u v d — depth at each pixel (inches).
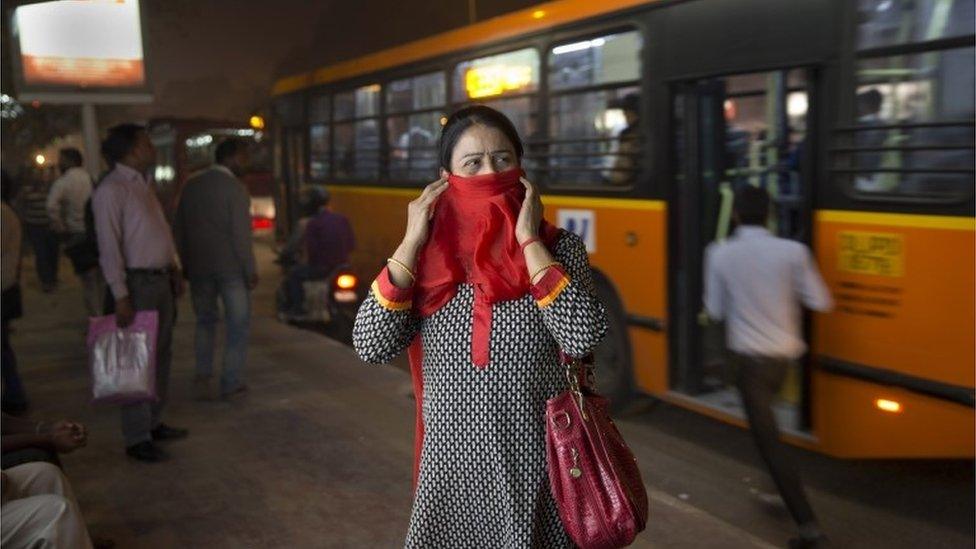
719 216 243.1
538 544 91.7
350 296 388.2
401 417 240.4
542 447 89.9
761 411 174.6
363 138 418.3
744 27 213.8
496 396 88.4
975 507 193.6
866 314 186.7
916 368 177.5
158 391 219.8
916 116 176.9
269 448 215.9
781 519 190.4
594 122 264.4
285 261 405.7
